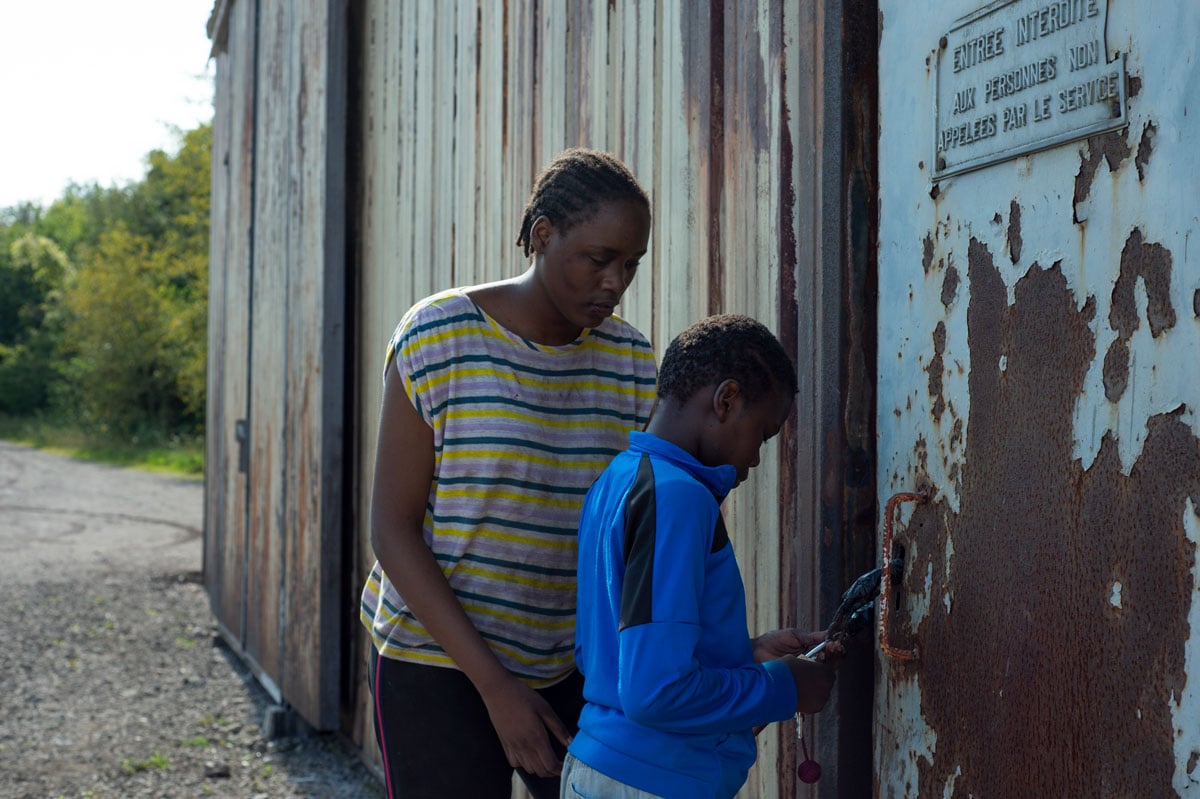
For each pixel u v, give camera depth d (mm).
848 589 1911
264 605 5629
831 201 1946
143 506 15125
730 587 1556
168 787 4301
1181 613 1352
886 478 1906
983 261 1670
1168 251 1362
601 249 1713
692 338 1617
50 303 42750
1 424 34625
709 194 2375
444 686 1848
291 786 4293
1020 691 1597
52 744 4859
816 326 1980
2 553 10656
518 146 3324
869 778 1956
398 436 1830
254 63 6199
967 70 1693
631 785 1512
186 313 25344
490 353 1832
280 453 5363
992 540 1653
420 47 4168
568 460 1890
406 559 1783
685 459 1560
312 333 4844
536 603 1884
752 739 1633
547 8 3158
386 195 4492
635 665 1421
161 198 31688
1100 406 1466
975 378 1690
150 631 7156
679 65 2494
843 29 1932
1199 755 1328
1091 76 1465
